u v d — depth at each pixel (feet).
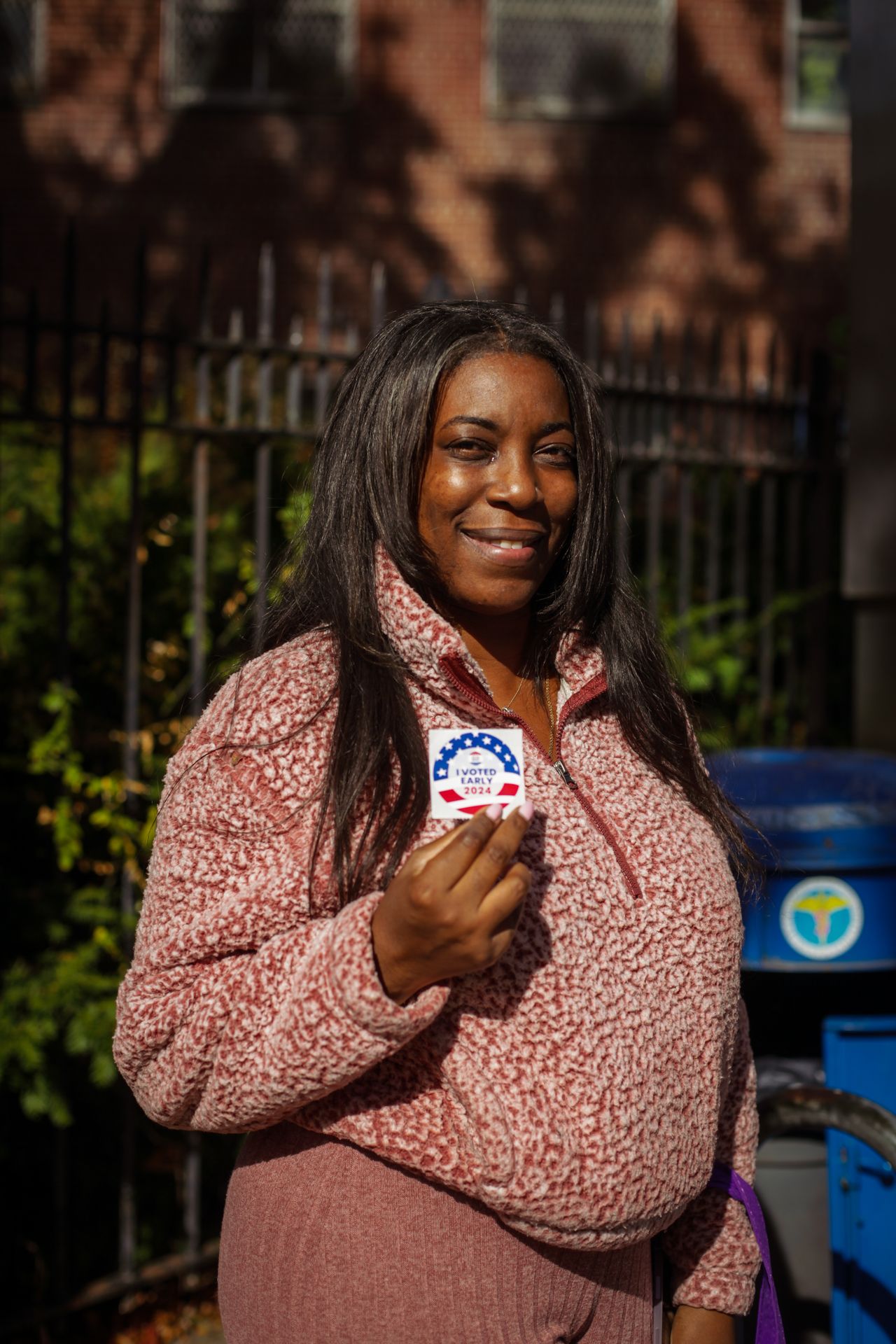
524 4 33.45
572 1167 4.33
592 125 33.63
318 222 32.83
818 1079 8.27
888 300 11.98
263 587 7.28
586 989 4.50
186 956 4.42
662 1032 4.70
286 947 4.29
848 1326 7.59
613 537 5.45
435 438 4.85
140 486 11.87
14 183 32.32
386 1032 4.05
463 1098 4.33
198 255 32.58
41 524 12.85
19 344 28.68
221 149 32.73
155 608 12.94
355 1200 4.48
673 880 4.92
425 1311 4.43
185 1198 12.26
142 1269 11.31
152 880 4.59
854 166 12.64
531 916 4.50
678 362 33.63
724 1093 5.19
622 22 33.71
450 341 4.87
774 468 14.20
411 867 4.01
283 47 32.94
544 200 33.50
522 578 4.91
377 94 33.04
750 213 33.94
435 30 33.24
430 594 4.97
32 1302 11.12
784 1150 7.98
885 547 12.00
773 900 7.88
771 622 14.33
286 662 4.72
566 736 5.17
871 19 12.35
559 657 5.26
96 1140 12.08
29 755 11.82
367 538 4.89
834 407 14.37
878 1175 7.63
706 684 13.82
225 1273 4.83
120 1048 4.56
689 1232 5.37
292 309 32.68
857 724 12.80
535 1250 4.53
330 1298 4.46
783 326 33.94
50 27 32.48
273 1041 4.15
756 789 8.36
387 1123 4.39
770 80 33.94
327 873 4.42
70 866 10.93
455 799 4.20
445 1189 4.47
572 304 33.45
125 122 32.60
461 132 33.32
